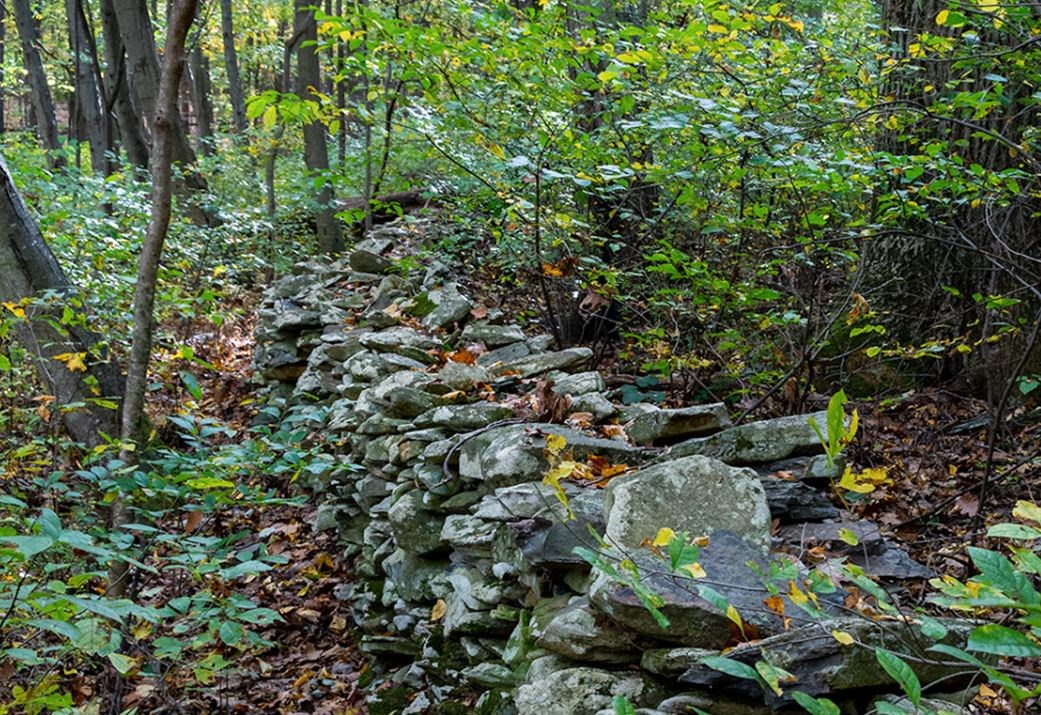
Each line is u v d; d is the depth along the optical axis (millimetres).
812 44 6156
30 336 5512
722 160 5469
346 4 6219
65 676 4043
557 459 3223
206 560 3604
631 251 7000
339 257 10883
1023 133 5996
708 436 3773
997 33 6621
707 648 2500
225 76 30203
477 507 3939
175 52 4449
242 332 10023
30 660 2754
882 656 1719
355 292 8000
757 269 6133
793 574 2184
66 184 10219
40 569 4023
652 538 2760
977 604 1688
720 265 6844
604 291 6211
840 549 3109
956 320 7000
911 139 5809
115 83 14227
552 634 2822
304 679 4645
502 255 7676
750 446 3492
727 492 2863
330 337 7039
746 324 6543
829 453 1904
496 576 3627
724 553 2695
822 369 6883
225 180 14438
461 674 3725
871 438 6066
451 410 4438
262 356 8164
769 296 5480
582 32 5527
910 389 6961
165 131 4523
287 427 6676
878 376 6969
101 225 8562
